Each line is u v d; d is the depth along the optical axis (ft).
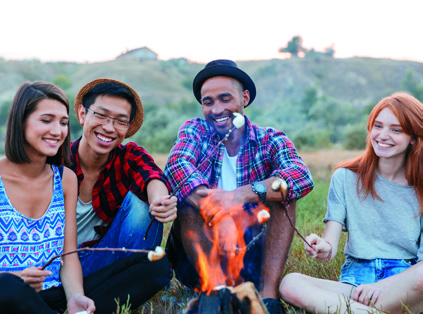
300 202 23.63
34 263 10.19
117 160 11.93
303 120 148.56
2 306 8.82
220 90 12.26
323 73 371.15
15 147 9.80
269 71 370.32
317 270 13.04
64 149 10.70
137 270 10.37
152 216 11.53
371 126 11.75
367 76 369.91
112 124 11.21
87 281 10.65
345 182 12.03
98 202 11.80
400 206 11.53
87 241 12.00
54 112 9.90
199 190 11.17
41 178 10.39
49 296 10.28
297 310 10.81
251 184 11.32
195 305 9.00
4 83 329.93
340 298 10.43
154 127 132.98
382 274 11.40
